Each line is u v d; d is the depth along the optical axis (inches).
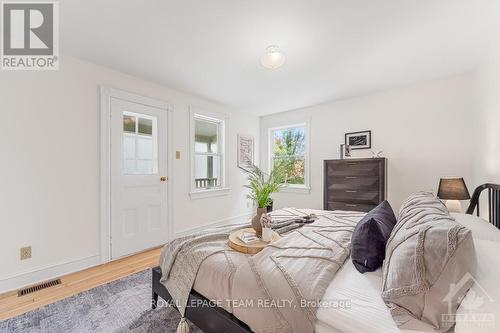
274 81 117.7
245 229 71.9
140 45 83.9
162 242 123.0
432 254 32.4
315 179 161.2
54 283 82.7
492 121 79.8
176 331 56.8
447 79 112.9
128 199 109.0
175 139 130.2
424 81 117.9
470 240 30.9
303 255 49.7
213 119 155.5
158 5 62.9
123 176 107.2
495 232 50.1
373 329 31.6
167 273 60.5
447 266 30.8
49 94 86.6
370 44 82.6
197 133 149.8
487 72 85.6
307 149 164.7
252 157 184.1
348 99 145.2
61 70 89.4
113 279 85.7
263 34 76.9
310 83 120.7
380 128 133.3
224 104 157.8
